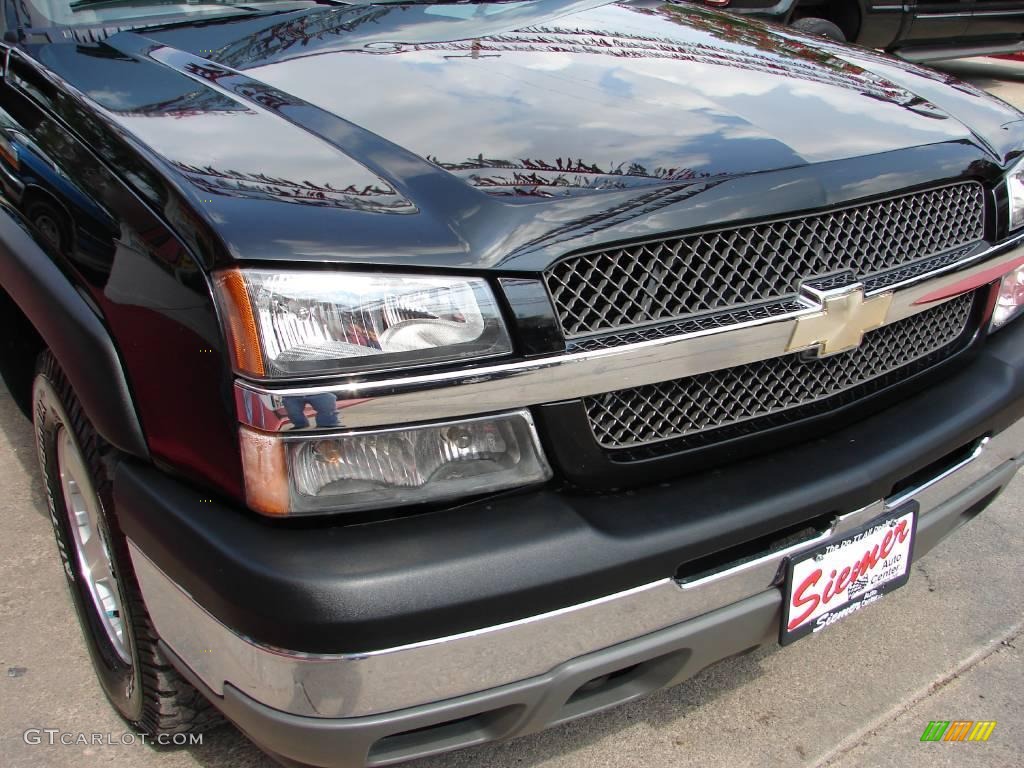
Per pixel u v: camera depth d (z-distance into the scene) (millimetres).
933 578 2504
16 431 3082
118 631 1907
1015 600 2420
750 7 5859
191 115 1640
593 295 1428
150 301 1399
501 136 1618
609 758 1917
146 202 1427
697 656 1577
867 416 1775
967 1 6961
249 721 1412
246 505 1331
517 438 1399
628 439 1503
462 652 1343
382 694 1330
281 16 2371
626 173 1530
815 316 1560
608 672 1478
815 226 1614
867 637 2291
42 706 2006
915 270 1746
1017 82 8562
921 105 2027
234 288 1270
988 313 1978
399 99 1764
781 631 1661
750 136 1700
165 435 1423
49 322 1594
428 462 1355
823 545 1639
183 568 1379
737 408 1604
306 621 1269
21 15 2254
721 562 1554
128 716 1885
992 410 1874
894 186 1699
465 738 1479
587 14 2430
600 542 1403
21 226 1727
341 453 1309
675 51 2156
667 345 1436
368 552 1310
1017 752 1961
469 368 1332
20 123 1857
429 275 1324
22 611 2289
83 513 1978
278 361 1266
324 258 1286
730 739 1975
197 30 2236
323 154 1510
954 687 2137
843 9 6562
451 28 2244
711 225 1495
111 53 2047
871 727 2018
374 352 1296
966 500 1944
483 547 1344
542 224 1401
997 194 1926
